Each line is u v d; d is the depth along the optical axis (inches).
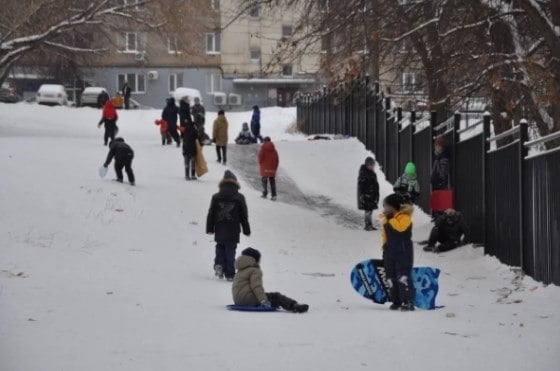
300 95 2652.6
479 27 1099.3
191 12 2245.3
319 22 1178.0
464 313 643.5
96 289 741.3
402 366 463.8
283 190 1539.1
